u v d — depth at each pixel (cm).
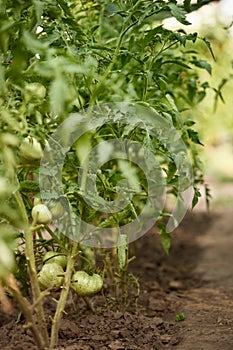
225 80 512
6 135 283
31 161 313
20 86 294
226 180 1853
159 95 444
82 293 341
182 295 551
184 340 396
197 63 427
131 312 465
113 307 452
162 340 392
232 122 1009
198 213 1199
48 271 337
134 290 528
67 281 330
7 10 335
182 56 518
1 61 297
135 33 415
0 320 445
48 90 327
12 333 393
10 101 292
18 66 286
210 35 691
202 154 637
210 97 760
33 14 300
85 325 407
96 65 318
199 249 806
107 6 389
